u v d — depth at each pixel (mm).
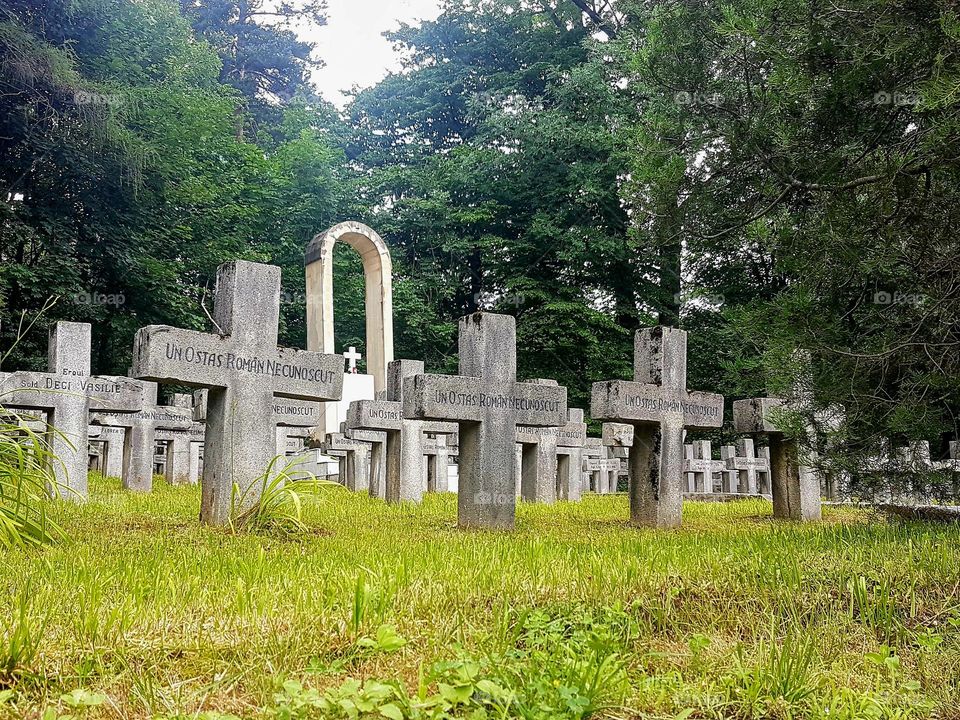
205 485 9766
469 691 3529
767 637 4809
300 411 16688
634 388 11609
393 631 4031
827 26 7797
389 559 6430
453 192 37656
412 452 14367
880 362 8594
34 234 23969
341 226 25562
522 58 39094
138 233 26188
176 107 27609
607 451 23047
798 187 8406
